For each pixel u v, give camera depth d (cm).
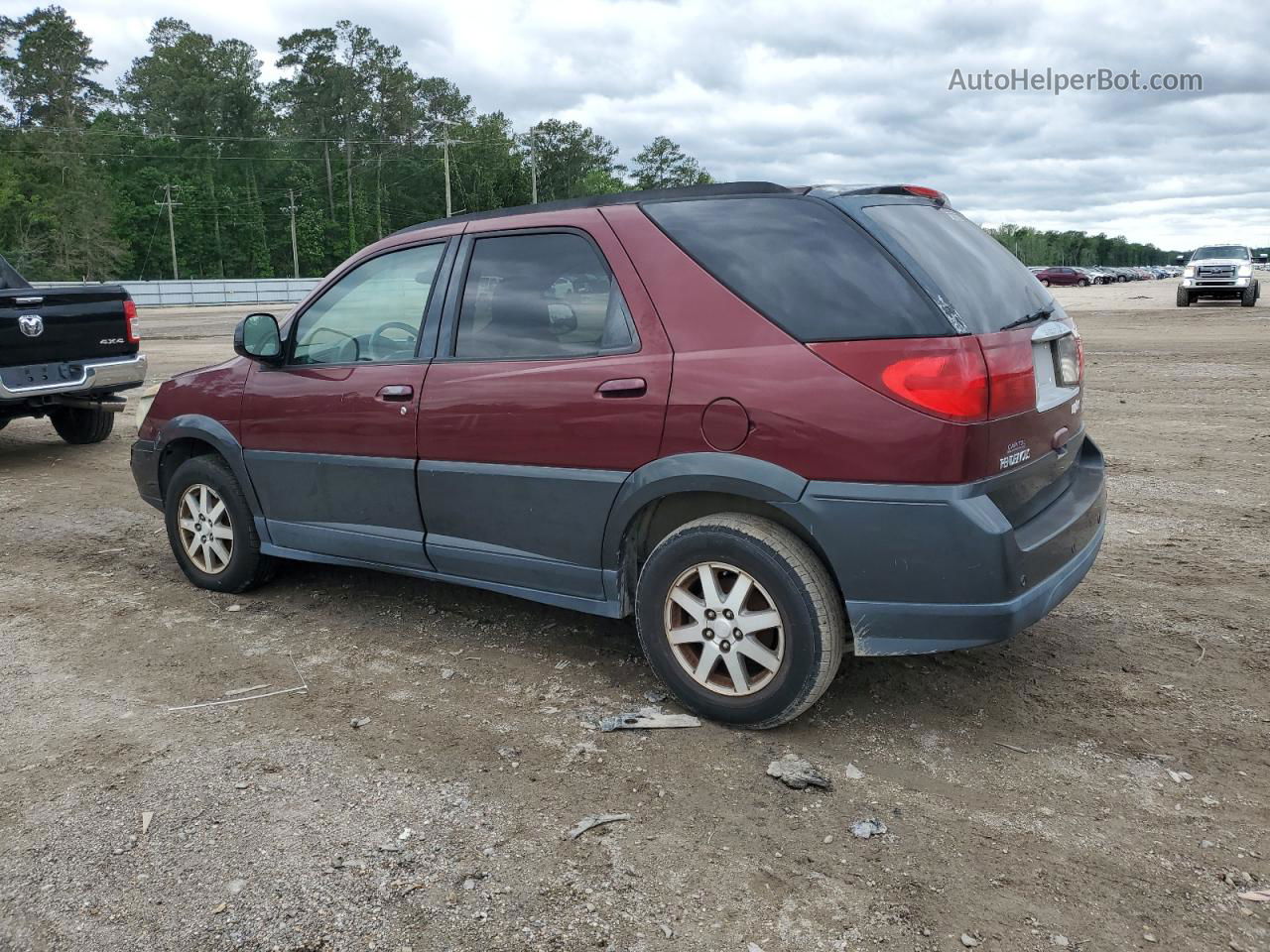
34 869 264
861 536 300
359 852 269
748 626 323
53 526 657
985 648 403
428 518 405
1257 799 287
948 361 287
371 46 13625
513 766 315
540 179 13562
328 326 441
